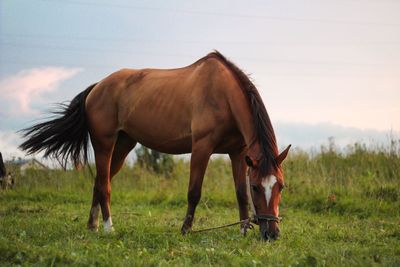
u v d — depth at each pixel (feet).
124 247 23.50
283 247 23.86
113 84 31.71
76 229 29.50
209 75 28.40
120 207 42.45
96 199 31.04
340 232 28.78
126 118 30.99
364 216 37.01
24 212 38.78
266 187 24.75
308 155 54.70
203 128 27.71
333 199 39.91
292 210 39.68
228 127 27.86
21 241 24.52
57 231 28.22
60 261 20.36
